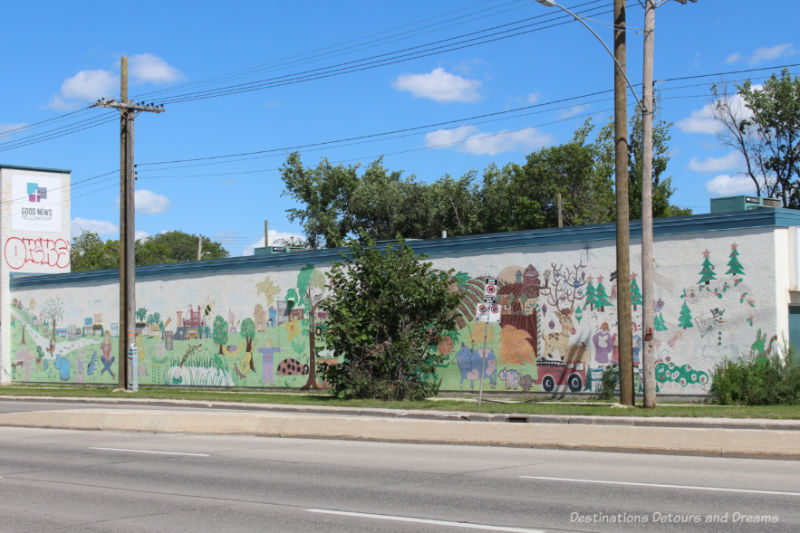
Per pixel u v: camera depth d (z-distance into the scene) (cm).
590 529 795
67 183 4162
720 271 2067
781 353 1978
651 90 1888
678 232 2139
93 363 3603
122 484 1116
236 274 3131
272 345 3014
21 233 3994
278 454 1418
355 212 6444
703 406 1928
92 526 848
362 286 2481
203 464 1304
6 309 3916
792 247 2019
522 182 5894
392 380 2411
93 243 8881
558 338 2330
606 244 2259
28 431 1906
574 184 5809
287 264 2983
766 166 5016
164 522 863
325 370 2505
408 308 2427
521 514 869
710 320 2077
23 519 888
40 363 3809
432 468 1216
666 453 1322
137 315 3431
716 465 1195
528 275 2397
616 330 2225
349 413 2177
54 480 1159
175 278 3322
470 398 2459
